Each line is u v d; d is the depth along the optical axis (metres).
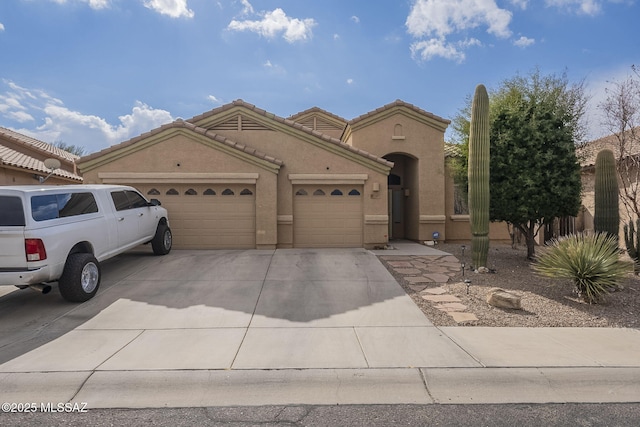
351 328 5.68
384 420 3.53
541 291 7.64
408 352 4.82
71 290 6.58
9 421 3.51
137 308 6.52
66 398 3.87
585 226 15.62
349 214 12.64
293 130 12.59
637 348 4.99
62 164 22.91
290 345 5.03
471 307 6.66
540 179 9.69
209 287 7.70
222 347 4.95
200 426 3.43
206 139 11.78
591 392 4.03
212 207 11.96
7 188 6.23
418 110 14.56
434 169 14.63
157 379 4.14
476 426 3.44
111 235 8.06
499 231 15.28
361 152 12.49
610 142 13.32
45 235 6.16
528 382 4.16
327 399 3.88
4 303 6.82
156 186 11.84
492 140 10.36
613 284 6.96
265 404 3.79
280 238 12.32
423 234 14.52
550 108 10.07
